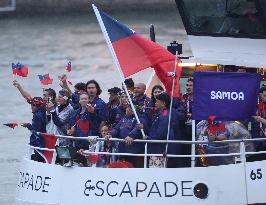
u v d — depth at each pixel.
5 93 114.75
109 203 53.72
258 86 54.53
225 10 58.47
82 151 54.31
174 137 54.69
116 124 56.91
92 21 179.00
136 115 54.31
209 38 59.59
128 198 53.56
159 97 54.28
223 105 54.53
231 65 59.31
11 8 187.38
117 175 53.66
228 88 54.44
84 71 127.88
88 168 54.03
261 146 56.22
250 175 54.31
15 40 160.12
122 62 55.78
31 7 189.38
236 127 55.47
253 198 54.41
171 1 179.00
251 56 58.62
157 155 53.38
